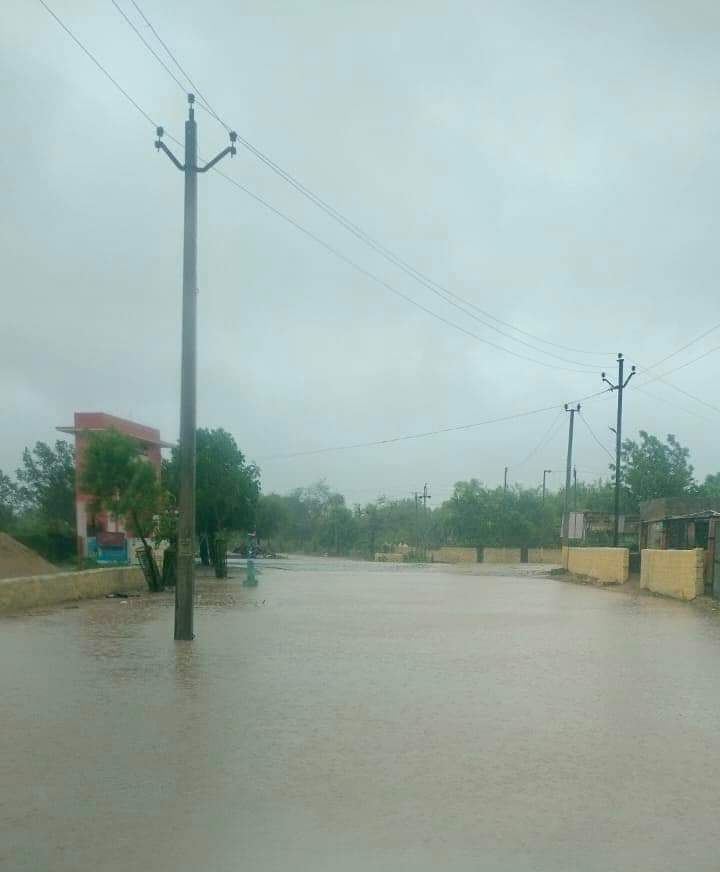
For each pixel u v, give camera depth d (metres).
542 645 17.00
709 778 7.96
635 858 6.03
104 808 6.88
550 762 8.38
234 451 52.12
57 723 9.66
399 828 6.52
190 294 18.00
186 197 18.03
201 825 6.53
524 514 89.44
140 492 32.81
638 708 10.96
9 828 6.45
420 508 107.50
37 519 45.44
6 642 16.48
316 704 10.84
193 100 18.03
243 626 19.77
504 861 5.94
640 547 49.12
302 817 6.73
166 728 9.47
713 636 18.78
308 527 110.31
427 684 12.38
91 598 27.42
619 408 46.16
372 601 27.92
